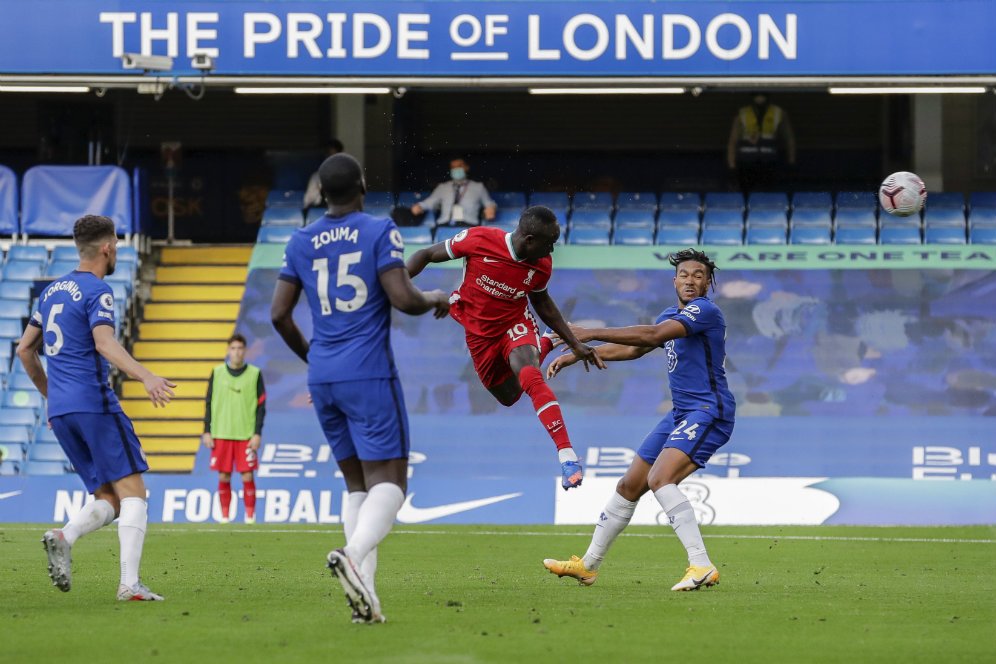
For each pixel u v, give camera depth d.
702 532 26.25
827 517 28.77
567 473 14.38
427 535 25.23
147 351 37.28
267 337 37.06
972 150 43.25
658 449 15.08
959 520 28.58
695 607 12.78
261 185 45.94
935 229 40.03
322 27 33.75
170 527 27.28
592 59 33.75
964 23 33.28
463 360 36.41
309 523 29.20
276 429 33.62
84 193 38.72
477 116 46.31
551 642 10.12
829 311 37.28
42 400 33.75
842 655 9.72
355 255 10.76
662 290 38.12
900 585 15.54
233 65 33.72
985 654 9.83
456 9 33.84
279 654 9.42
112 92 46.00
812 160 45.16
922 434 33.41
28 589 14.32
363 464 10.91
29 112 46.38
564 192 43.97
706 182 46.22
